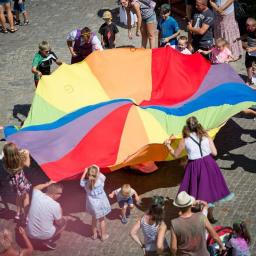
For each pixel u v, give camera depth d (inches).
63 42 668.1
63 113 448.8
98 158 403.9
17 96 577.0
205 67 481.4
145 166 444.5
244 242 335.3
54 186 378.3
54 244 389.4
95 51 485.4
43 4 769.6
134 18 672.4
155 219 329.7
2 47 673.0
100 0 762.2
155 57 480.7
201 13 537.6
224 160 459.5
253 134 487.8
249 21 514.6
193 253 313.6
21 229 358.6
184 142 374.3
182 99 458.0
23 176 401.1
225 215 402.6
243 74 573.0
